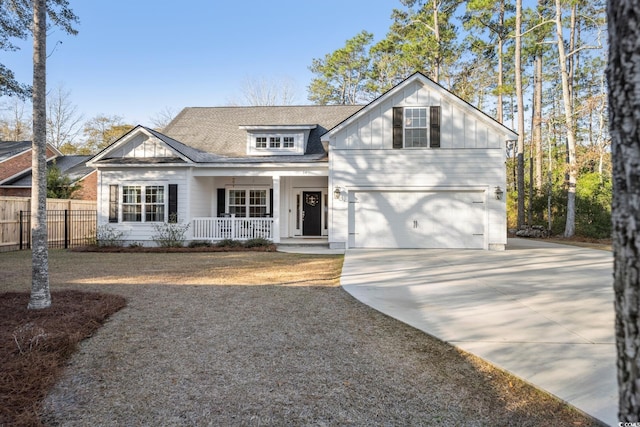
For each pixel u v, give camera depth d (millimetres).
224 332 4410
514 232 19672
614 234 1483
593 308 5426
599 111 18875
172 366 3508
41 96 5188
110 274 8281
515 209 24188
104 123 39594
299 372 3395
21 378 3117
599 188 18797
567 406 2777
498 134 12961
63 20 7438
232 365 3533
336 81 35156
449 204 13258
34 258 5035
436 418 2666
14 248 13164
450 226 13250
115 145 14078
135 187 14070
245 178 16203
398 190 13320
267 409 2783
